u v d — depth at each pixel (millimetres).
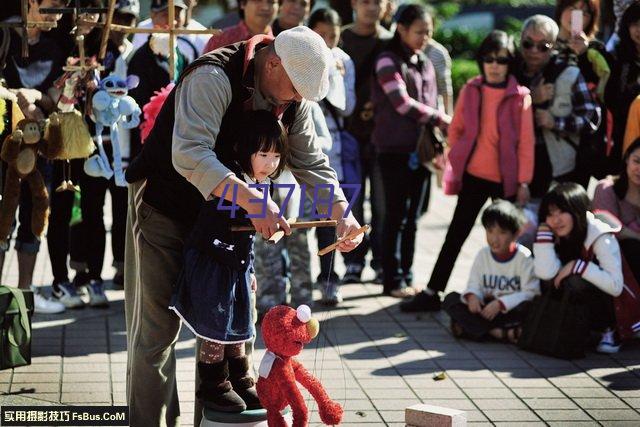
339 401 6031
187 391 6172
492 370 6734
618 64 8000
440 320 8008
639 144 7445
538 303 7199
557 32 8008
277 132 4547
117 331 7422
